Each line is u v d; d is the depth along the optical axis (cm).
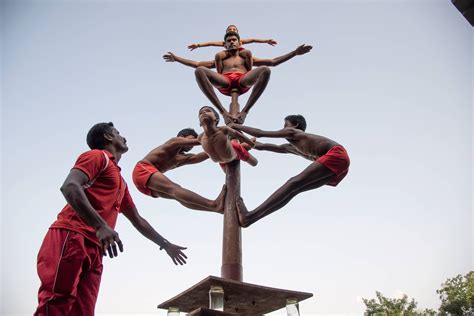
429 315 3231
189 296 467
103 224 358
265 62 719
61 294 355
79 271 369
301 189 554
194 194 575
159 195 621
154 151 632
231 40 704
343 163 554
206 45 748
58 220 390
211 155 552
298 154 645
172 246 518
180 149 640
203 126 521
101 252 404
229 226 533
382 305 3472
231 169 575
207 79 606
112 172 428
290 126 632
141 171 611
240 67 687
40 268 365
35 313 349
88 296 390
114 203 430
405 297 3444
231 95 654
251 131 583
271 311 520
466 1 367
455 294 3106
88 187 404
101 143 479
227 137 537
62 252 367
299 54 711
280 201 534
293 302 473
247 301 476
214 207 562
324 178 554
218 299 420
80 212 357
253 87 614
